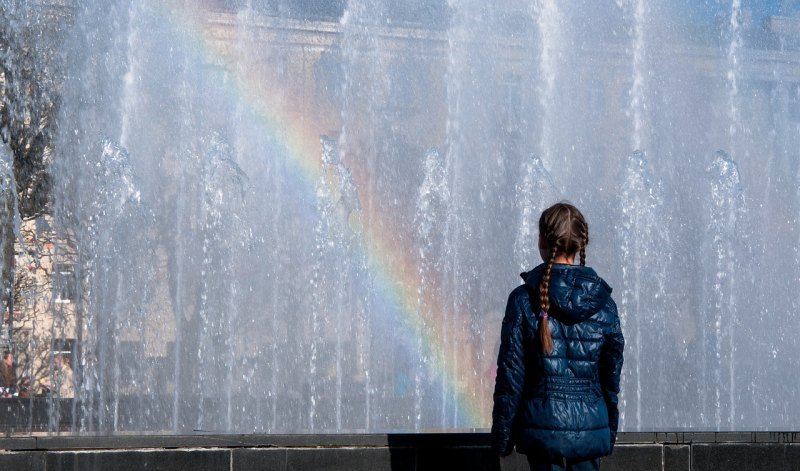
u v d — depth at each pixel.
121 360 22.11
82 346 22.11
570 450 4.70
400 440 6.07
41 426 15.29
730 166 23.52
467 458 6.11
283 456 5.94
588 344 4.78
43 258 24.28
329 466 5.98
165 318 27.94
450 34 36.91
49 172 25.16
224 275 25.94
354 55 38.97
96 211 22.67
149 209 28.64
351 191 27.20
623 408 18.67
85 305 22.41
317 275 26.52
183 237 28.64
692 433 6.45
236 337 25.61
